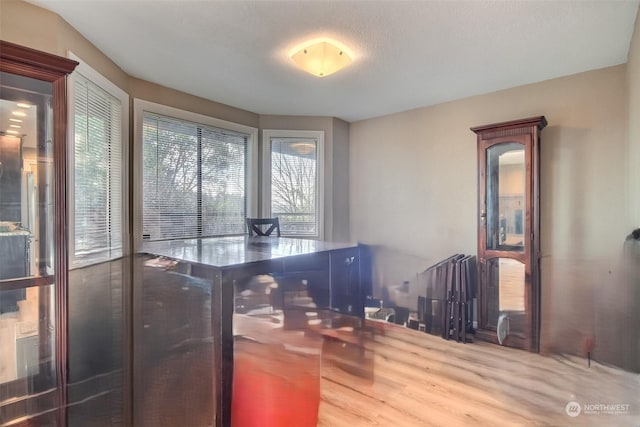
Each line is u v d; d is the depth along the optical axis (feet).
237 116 11.88
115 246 8.34
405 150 12.00
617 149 8.16
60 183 5.05
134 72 8.81
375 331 6.68
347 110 12.07
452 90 10.01
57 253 5.11
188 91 10.21
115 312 6.97
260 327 5.52
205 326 5.58
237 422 4.69
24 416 5.09
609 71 8.28
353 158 13.33
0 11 5.66
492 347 7.70
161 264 6.77
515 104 9.70
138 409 5.55
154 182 9.69
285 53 7.75
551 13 6.10
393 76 8.97
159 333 6.18
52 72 4.86
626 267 5.41
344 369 5.78
